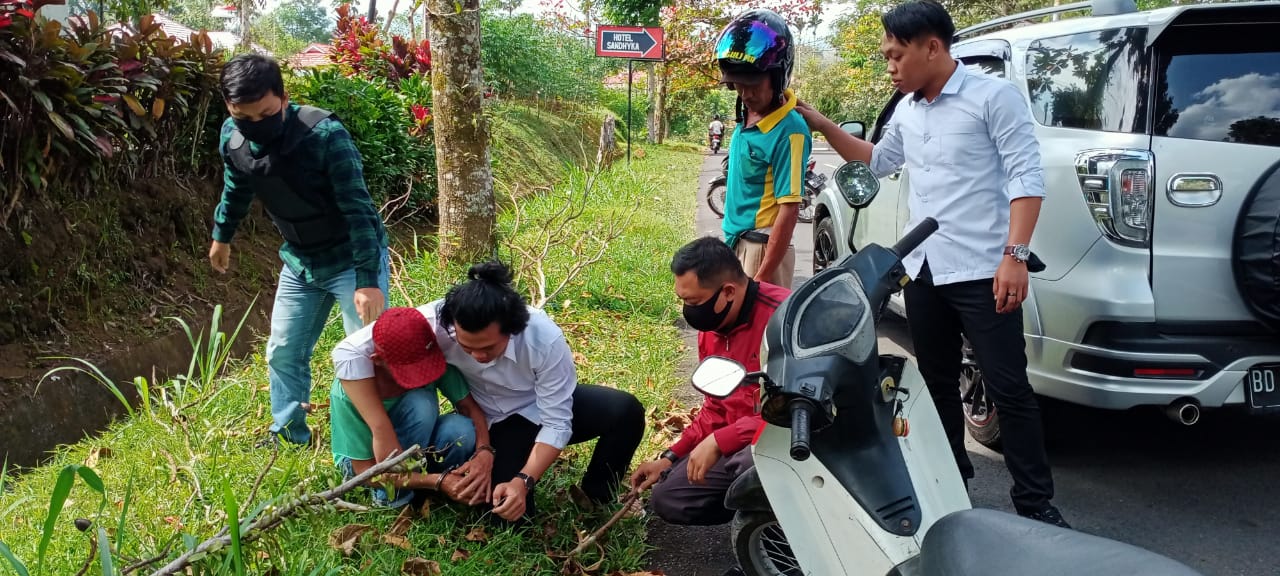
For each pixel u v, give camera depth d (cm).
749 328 276
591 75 2236
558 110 1880
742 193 390
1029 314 350
